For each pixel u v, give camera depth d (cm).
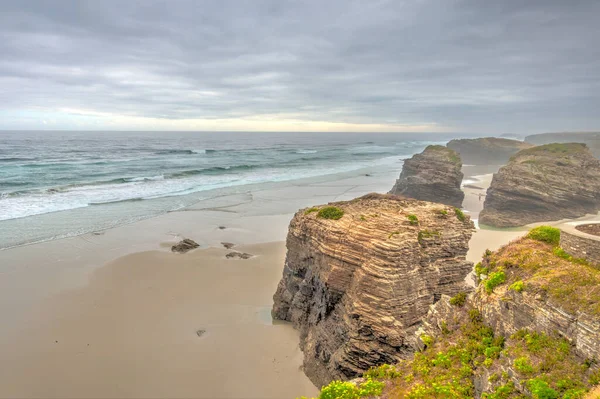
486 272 1419
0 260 2955
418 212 1859
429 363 1241
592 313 975
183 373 1747
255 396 1631
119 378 1711
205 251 3309
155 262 3025
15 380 1683
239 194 5591
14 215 4084
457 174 5403
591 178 4616
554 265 1225
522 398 945
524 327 1124
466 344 1241
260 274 2848
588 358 938
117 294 2477
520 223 4250
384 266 1553
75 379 1700
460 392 1096
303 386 1700
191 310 2289
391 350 1513
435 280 1739
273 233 3869
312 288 1978
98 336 2012
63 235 3553
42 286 2564
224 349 1917
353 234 1700
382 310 1531
